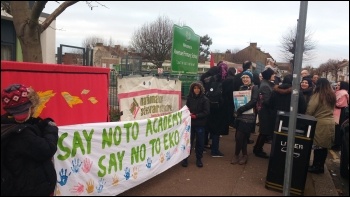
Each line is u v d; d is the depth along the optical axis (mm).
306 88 7773
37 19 4465
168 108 6926
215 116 6473
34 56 4586
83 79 4438
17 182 2826
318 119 5637
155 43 31609
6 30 11516
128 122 4492
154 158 5059
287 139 4484
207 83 6762
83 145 3863
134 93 5730
